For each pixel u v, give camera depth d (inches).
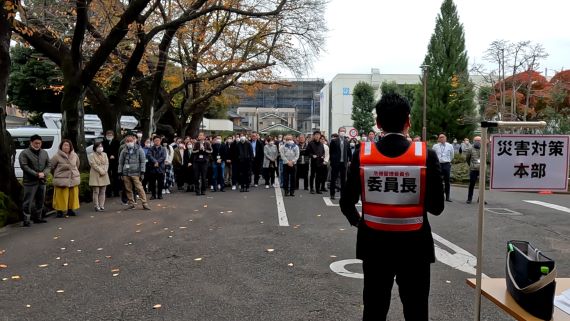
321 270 237.0
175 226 357.4
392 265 118.2
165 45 705.6
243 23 843.4
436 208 117.4
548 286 98.3
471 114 1193.4
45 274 233.5
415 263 117.3
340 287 210.5
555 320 99.7
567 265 253.0
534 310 100.0
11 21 388.2
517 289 106.2
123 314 179.9
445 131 1216.8
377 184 118.1
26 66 1033.5
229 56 893.8
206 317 176.4
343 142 520.7
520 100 999.6
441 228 353.7
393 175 116.7
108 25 619.5
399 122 120.1
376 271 119.6
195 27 804.0
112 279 224.4
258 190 616.4
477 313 120.5
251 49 884.0
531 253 115.0
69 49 536.7
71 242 303.9
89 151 679.7
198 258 261.1
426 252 118.1
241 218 391.9
